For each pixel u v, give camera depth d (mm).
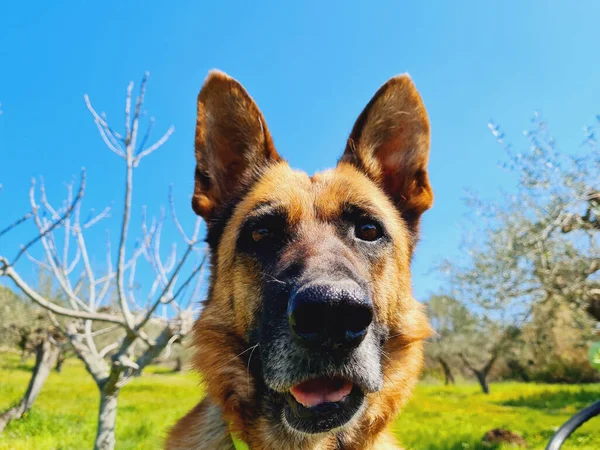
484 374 3531
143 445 1140
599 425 1419
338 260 297
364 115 417
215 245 387
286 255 316
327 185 366
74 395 2369
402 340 355
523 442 1261
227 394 335
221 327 347
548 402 2459
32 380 1600
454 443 1289
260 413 323
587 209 1524
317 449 322
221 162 403
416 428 1603
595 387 2998
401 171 412
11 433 1325
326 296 251
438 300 3836
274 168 396
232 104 405
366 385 277
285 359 276
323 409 280
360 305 253
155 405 2076
